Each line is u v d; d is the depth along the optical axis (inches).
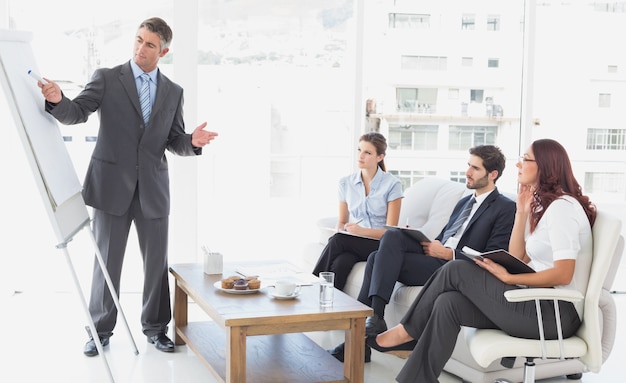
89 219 150.8
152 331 167.9
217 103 219.1
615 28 228.1
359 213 183.0
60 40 212.1
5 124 209.6
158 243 164.9
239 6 216.8
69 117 146.6
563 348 117.6
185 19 211.9
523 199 137.4
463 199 167.5
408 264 157.2
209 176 221.1
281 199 225.0
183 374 149.9
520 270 122.7
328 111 222.5
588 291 119.7
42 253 216.4
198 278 152.9
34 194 214.5
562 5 225.8
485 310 121.5
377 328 150.6
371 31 220.5
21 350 163.9
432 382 124.7
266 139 222.1
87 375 148.4
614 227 118.5
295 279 152.0
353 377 131.9
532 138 227.0
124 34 214.5
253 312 126.4
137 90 159.8
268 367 137.3
